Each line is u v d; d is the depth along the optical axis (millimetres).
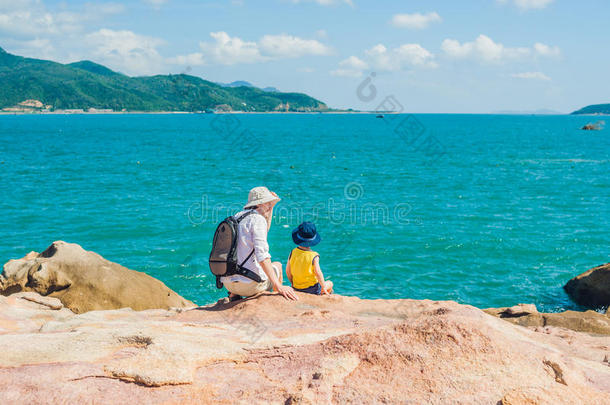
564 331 5711
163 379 2967
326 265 15547
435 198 27469
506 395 2645
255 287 5121
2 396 2768
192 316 4672
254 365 3305
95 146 67188
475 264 15750
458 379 2822
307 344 3520
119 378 3031
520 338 4051
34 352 3373
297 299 5082
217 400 2805
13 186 30406
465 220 21688
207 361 3309
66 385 2904
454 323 3275
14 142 74375
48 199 26141
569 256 16516
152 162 46312
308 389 2777
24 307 7273
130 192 28906
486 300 13078
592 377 3170
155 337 3541
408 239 18359
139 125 150250
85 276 9297
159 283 10266
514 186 32125
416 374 2885
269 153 57812
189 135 97500
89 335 3684
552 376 2961
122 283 9492
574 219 21984
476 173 39219
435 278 14562
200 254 16531
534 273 15016
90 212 22906
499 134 110188
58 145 68625
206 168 41875
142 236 18750
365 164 45906
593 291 12391
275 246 17281
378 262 15859
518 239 18438
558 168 42906
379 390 2771
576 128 153125
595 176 37375
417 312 4820
